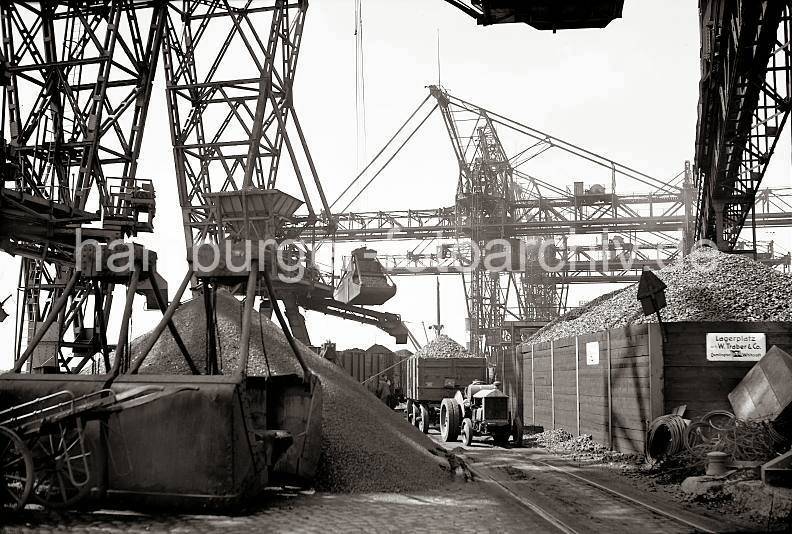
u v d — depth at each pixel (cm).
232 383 932
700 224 2950
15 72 2248
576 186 5447
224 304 1543
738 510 995
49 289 2312
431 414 2809
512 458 1695
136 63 2442
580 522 921
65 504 898
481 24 1716
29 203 2053
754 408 1329
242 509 928
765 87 1789
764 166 2203
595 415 1848
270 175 3186
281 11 3147
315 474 1149
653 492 1174
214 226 3159
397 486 1164
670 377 1499
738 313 1636
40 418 944
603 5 1612
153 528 831
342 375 1623
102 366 2281
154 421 934
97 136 2272
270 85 3092
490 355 4903
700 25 2331
